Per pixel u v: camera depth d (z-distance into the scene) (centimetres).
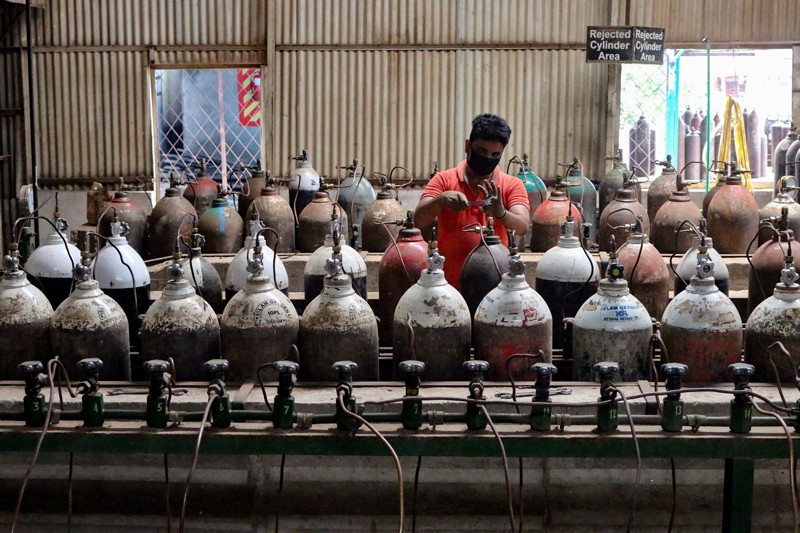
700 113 600
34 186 514
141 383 226
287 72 621
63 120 630
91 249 389
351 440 196
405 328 230
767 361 226
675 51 604
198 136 641
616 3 602
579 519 223
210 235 376
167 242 377
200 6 615
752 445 195
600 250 372
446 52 617
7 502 229
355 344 227
